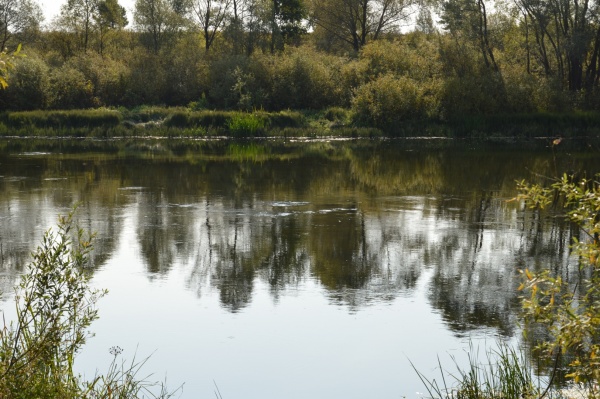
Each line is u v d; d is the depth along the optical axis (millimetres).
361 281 10641
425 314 9133
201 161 25672
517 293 10031
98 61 49500
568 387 6621
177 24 57438
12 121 39469
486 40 44281
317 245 12812
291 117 40656
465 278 10789
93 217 15000
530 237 13414
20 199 17078
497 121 40250
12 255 11766
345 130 38875
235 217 15156
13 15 58406
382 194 18344
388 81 40562
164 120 40312
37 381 5402
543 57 48656
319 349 7965
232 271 11133
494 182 20562
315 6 64000
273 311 9234
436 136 39062
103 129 38875
